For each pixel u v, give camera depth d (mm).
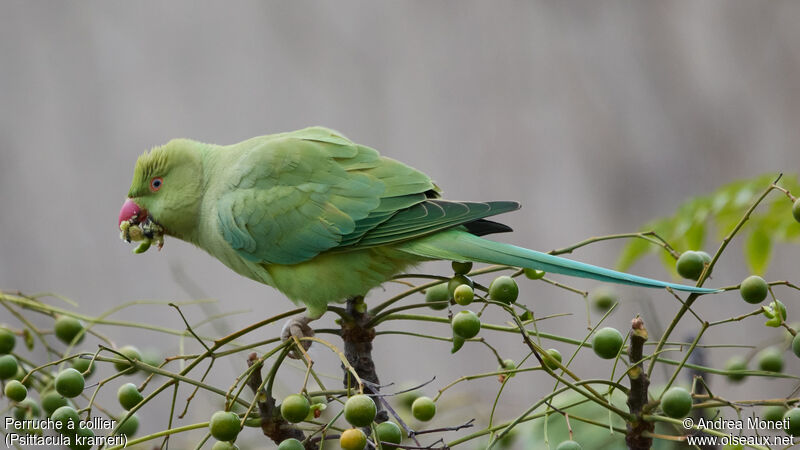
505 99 12672
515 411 7457
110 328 11414
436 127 12531
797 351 4613
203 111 12188
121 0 12164
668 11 13180
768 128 12914
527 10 12820
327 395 4941
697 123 12922
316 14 12484
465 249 6219
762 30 13133
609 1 13000
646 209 12531
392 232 6438
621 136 12719
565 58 12820
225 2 12367
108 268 11656
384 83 12508
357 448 4324
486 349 11641
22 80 11852
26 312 11055
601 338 4707
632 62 12891
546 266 5742
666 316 12086
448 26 12727
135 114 12023
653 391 5598
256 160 6879
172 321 11508
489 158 12531
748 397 11461
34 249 11570
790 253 12594
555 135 12664
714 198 6441
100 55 12031
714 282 12250
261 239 6719
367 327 5586
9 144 11766
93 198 11789
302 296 6797
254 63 12336
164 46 12195
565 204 12523
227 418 4492
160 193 7363
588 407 6098
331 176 6691
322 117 12328
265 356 4699
